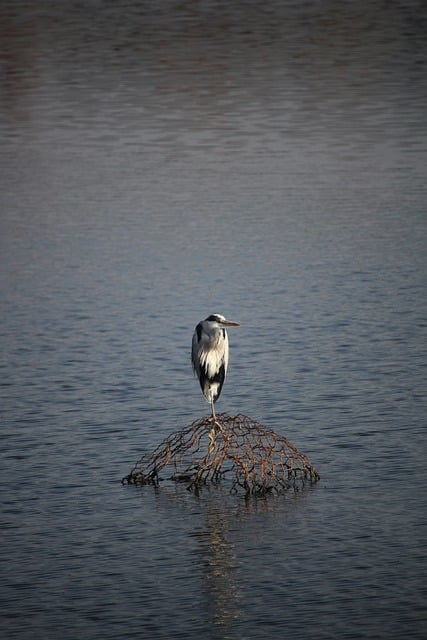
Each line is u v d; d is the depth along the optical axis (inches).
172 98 2502.5
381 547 684.7
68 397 978.7
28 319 1226.0
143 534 711.7
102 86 2620.6
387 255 1453.0
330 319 1198.9
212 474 788.6
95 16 3400.6
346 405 943.7
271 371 1039.0
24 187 1879.9
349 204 1724.9
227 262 1445.6
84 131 2256.4
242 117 2330.2
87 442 870.4
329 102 2438.5
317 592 632.4
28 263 1460.4
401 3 3545.8
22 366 1067.3
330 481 786.2
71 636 594.2
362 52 2910.9
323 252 1478.8
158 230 1612.9
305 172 1926.7
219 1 3614.7
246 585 642.8
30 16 3408.0
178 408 948.0
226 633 592.7
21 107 2453.2
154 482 793.6
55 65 2822.3
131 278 1382.9
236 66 2783.0
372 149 2065.7
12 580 655.1
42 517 738.8
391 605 617.0
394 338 1130.0
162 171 1957.4
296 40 3056.1
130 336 1159.0
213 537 702.5
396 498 755.4
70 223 1662.2
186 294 1310.3
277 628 597.3
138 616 613.6
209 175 1924.2
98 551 689.6
